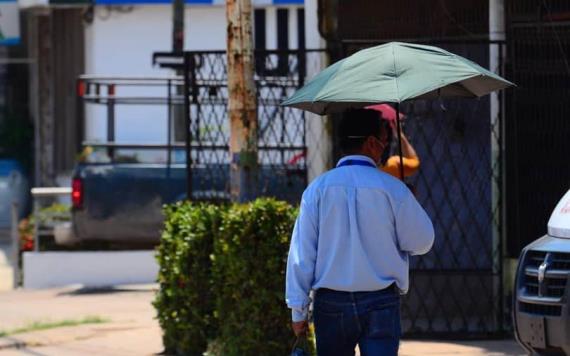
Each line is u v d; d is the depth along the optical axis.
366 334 19.20
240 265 28.91
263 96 36.09
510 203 33.53
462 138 34.28
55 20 71.88
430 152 34.34
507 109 33.22
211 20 67.31
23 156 75.00
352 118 19.83
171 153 51.59
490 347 31.89
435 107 34.25
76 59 71.62
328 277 19.17
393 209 19.22
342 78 20.28
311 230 19.33
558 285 21.91
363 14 35.44
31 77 74.81
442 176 34.41
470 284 33.84
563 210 23.16
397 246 19.39
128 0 67.19
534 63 32.94
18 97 76.00
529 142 33.22
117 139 67.12
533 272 22.59
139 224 51.09
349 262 19.12
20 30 72.69
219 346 30.09
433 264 34.38
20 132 74.94
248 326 29.08
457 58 20.62
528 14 33.06
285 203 29.23
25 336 35.94
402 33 35.31
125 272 50.84
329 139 35.34
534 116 33.12
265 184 36.00
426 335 33.62
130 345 34.19
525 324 22.59
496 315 33.53
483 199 34.19
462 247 34.28
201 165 37.06
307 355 19.80
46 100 71.06
